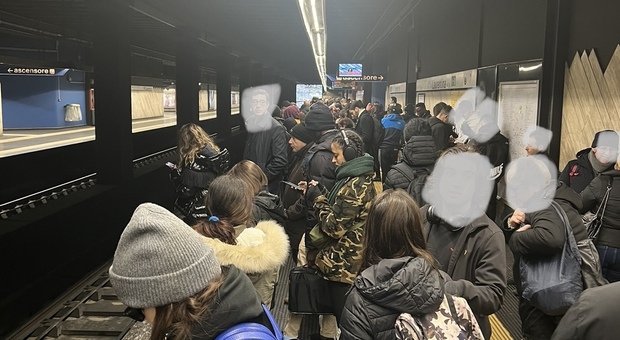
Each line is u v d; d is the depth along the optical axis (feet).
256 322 4.90
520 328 14.51
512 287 17.43
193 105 38.50
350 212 10.53
